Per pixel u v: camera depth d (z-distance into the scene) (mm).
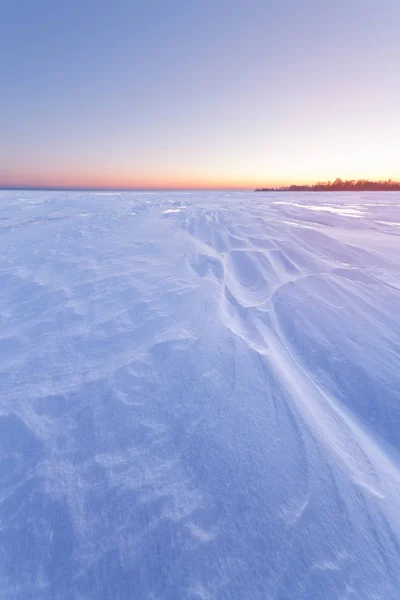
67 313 2811
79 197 16734
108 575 1068
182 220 7480
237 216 8664
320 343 2492
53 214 8578
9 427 1615
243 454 1498
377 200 19609
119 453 1495
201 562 1104
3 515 1233
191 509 1259
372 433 1727
